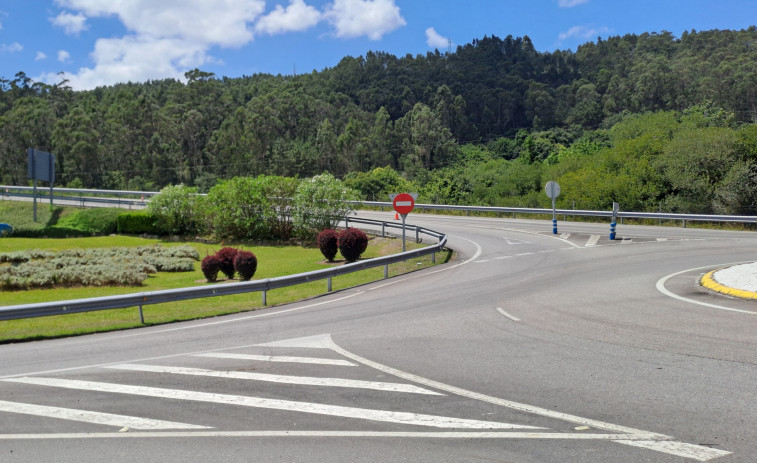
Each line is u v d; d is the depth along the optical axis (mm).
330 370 7754
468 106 163125
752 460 4613
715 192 38875
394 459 4836
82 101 150500
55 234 44344
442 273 19047
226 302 16266
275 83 177750
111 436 5586
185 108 132250
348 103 164125
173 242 39406
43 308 12125
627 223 35406
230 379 7492
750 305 11039
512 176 63656
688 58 153500
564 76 190000
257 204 37031
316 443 5242
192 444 5316
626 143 47469
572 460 4715
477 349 8539
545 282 15422
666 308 11047
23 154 117688
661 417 5578
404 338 9523
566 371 7219
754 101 118875
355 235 26031
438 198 65812
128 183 112438
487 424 5578
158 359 8883
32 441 5512
